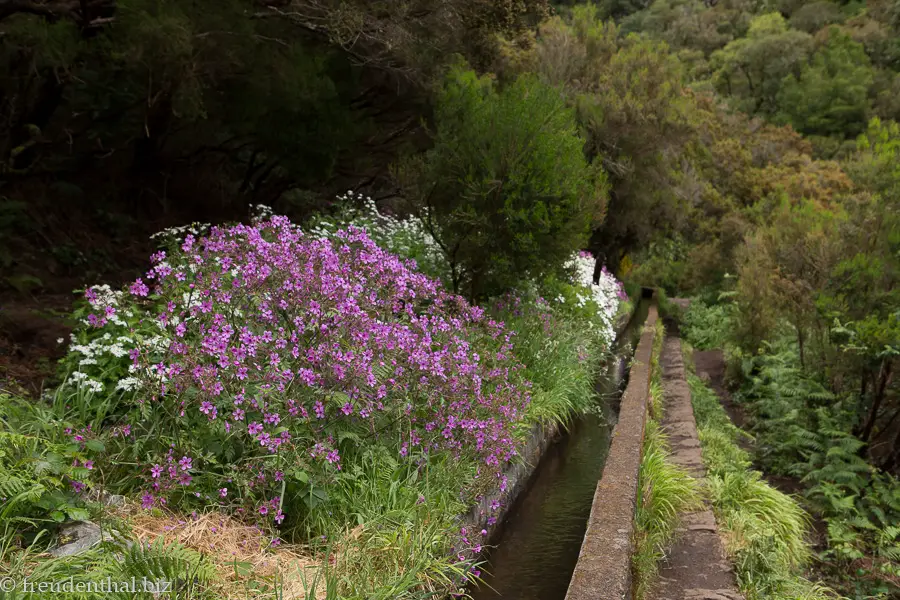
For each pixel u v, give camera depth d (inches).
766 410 395.2
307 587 117.0
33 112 333.1
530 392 249.9
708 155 904.9
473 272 301.4
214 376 139.9
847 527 263.1
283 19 332.8
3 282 276.1
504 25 374.6
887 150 350.3
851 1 2581.2
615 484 191.8
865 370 328.5
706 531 200.5
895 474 315.6
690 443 286.2
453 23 359.6
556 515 211.5
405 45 331.6
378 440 164.4
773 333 504.4
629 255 957.8
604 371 394.3
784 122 2044.8
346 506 148.3
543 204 278.5
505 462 205.6
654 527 191.2
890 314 307.4
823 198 844.0
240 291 162.1
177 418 137.8
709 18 2655.0
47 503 112.1
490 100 297.3
